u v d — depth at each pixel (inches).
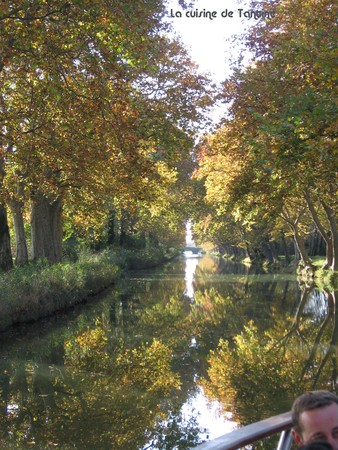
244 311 924.0
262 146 616.4
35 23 546.6
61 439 331.3
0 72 633.6
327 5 703.1
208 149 1016.2
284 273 2062.0
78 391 441.1
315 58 599.8
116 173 711.1
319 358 540.4
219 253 5511.8
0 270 868.0
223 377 479.8
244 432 87.7
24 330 761.0
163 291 1348.4
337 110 547.5
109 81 610.2
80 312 953.5
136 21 538.9
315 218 1480.1
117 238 2423.7
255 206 941.8
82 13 521.3
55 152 689.6
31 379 482.9
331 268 1469.0
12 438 333.7
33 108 666.8
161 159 787.4
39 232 1181.7
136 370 516.1
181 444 314.7
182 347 624.4
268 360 540.1
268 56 875.4
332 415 83.2
